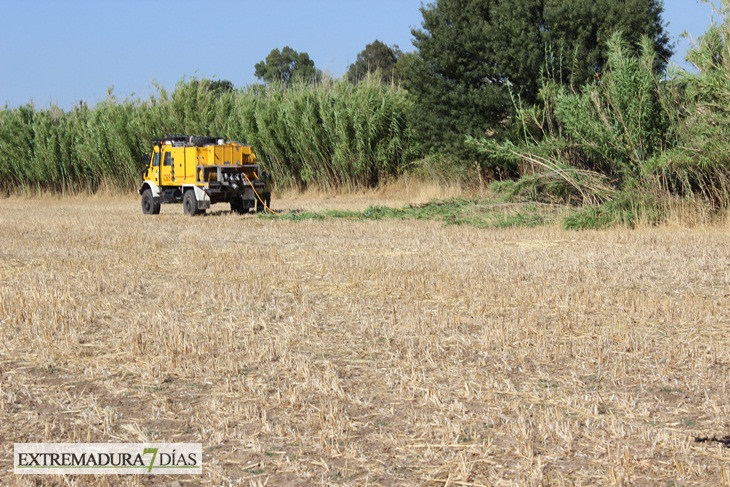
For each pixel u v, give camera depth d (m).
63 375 7.21
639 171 18.67
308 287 11.44
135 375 7.15
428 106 27.50
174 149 25.30
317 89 34.66
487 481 4.76
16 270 13.52
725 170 17.30
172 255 15.09
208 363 7.42
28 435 5.69
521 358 7.33
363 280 11.83
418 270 12.47
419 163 32.06
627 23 23.42
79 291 11.36
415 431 5.58
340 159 33.09
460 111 26.12
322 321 9.21
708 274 11.72
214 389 6.68
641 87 18.47
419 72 27.11
